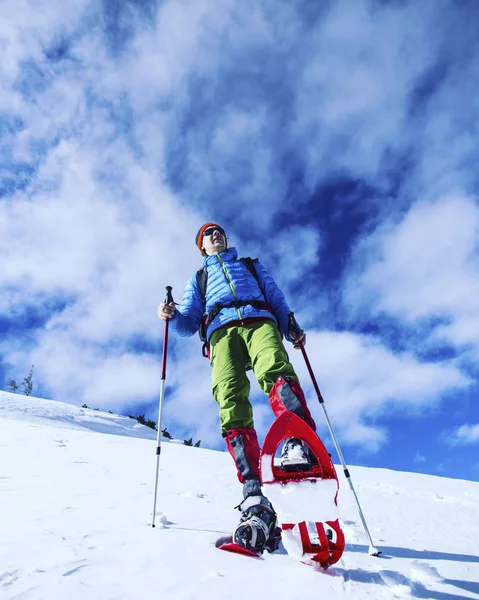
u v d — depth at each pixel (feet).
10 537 5.55
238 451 6.33
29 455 15.24
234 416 6.64
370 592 4.35
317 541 5.66
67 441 20.39
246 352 7.53
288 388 6.06
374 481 15.69
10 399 53.31
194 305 8.45
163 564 4.75
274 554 5.42
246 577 4.52
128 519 6.77
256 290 7.93
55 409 53.16
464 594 4.49
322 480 4.73
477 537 7.41
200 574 4.53
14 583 4.07
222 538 5.91
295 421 5.06
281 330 7.93
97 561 4.75
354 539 6.73
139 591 4.05
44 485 9.79
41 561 4.68
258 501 5.74
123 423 57.57
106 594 3.94
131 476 11.97
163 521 6.66
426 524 8.32
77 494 8.77
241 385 6.96
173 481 11.57
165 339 8.00
